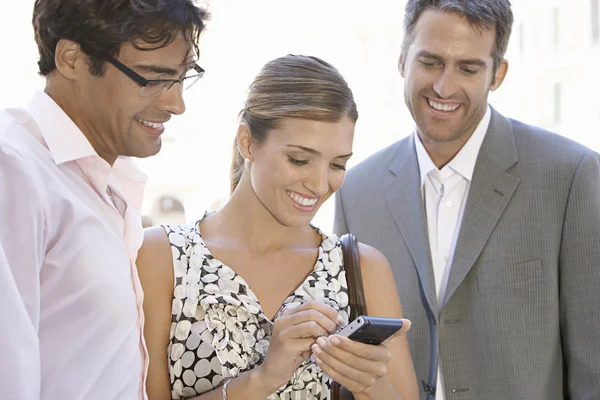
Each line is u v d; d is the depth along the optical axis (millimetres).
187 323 1713
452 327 2248
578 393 2209
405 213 2369
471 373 2227
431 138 2275
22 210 1276
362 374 1621
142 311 1570
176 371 1703
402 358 1827
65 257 1351
